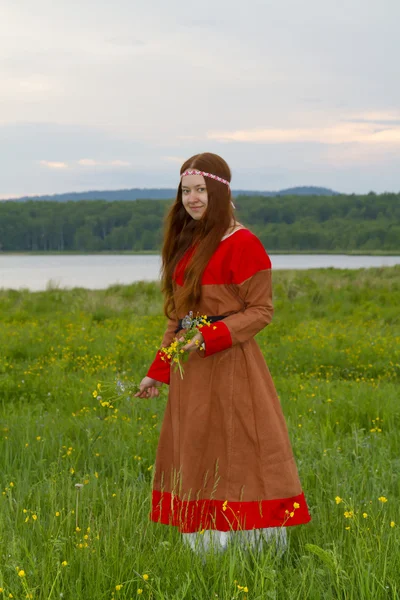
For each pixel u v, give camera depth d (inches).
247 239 122.7
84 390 278.8
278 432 122.5
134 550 116.0
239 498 120.8
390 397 254.2
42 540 121.6
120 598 104.4
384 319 555.8
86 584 107.7
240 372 122.3
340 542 121.7
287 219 6569.9
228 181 125.4
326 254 5511.8
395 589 102.7
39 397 281.1
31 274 2324.1
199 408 122.2
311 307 653.9
